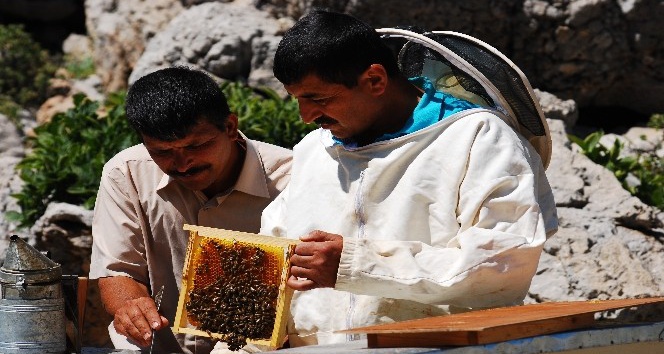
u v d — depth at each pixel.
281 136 11.02
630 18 12.23
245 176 6.70
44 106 14.66
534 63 12.51
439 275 5.16
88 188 10.69
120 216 6.73
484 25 12.35
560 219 9.62
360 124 5.59
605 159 11.14
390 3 12.29
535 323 4.71
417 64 5.91
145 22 14.16
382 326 4.71
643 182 11.05
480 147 5.39
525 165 5.39
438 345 4.58
